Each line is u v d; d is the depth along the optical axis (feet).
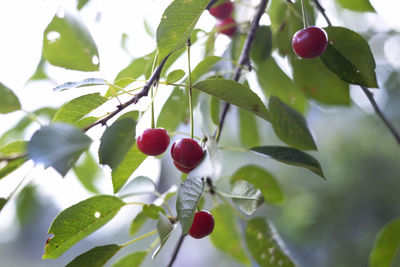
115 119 1.62
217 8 2.02
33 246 6.70
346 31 1.74
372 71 1.75
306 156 1.76
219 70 2.06
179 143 1.66
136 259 1.88
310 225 5.14
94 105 1.65
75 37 1.76
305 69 2.01
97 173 2.23
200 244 5.95
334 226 5.14
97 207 1.72
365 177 5.36
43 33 1.74
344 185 5.37
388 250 2.11
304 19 1.73
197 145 1.66
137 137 1.66
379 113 1.87
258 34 2.02
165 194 1.85
